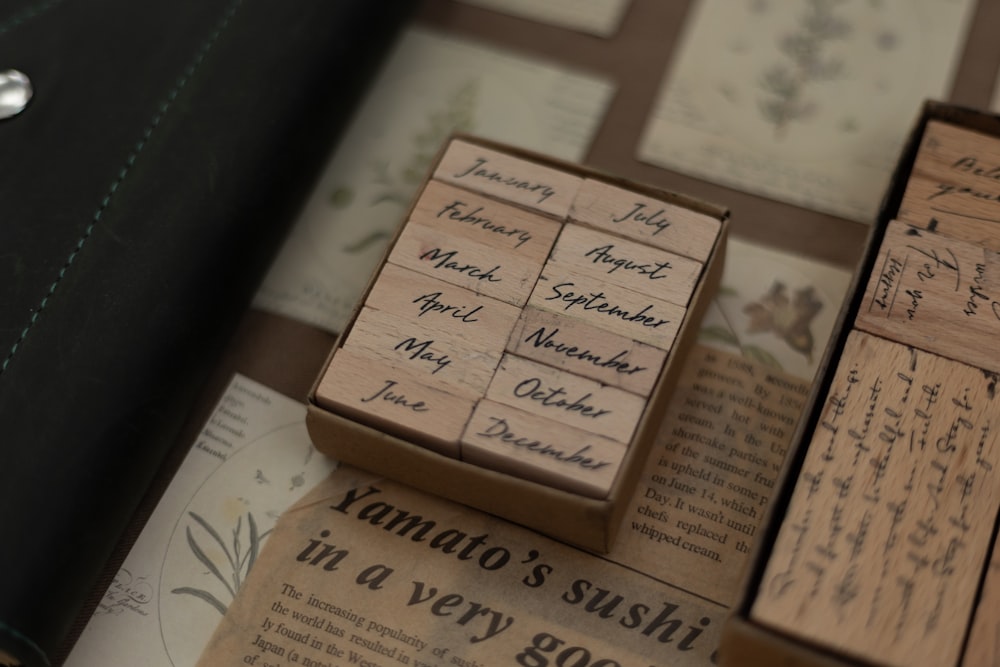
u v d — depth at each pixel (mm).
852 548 418
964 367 433
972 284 441
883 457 426
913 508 422
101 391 437
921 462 425
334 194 491
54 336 438
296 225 487
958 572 417
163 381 445
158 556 449
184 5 472
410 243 450
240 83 467
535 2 517
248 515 453
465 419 432
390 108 503
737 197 489
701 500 451
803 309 473
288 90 470
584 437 430
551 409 433
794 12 513
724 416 460
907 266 443
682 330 440
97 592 446
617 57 509
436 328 441
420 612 442
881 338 436
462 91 505
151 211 452
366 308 444
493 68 509
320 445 447
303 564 447
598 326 441
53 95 460
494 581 445
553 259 448
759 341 469
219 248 456
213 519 452
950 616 413
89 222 449
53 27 467
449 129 500
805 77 504
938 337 436
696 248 448
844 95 501
